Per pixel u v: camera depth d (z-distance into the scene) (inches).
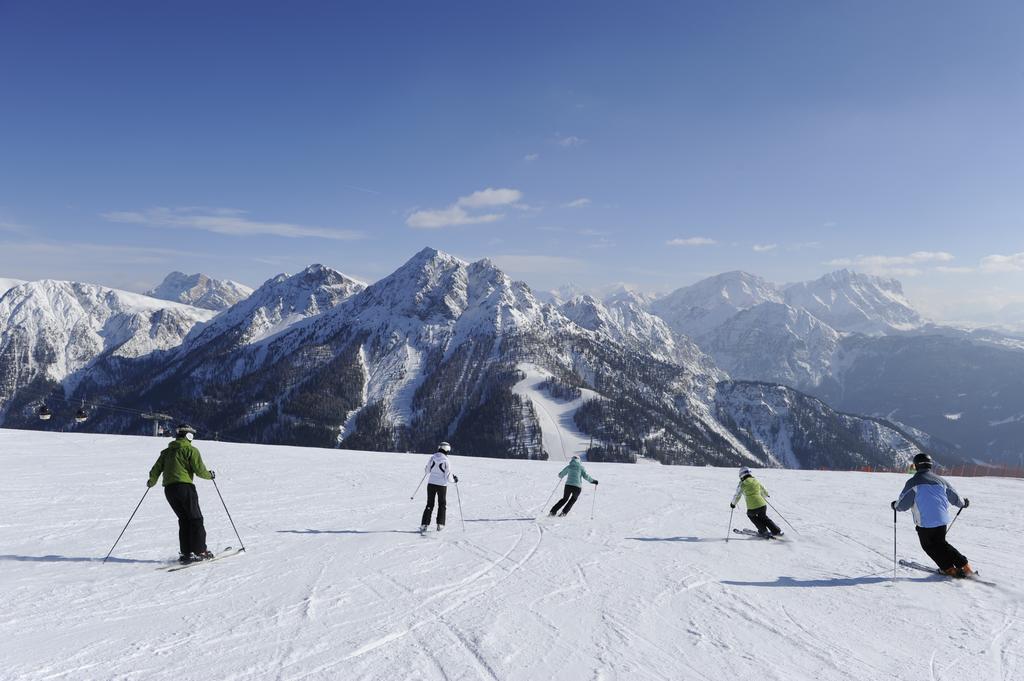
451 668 217.8
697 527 521.3
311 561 369.7
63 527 449.1
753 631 268.1
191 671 208.4
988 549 450.0
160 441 1208.8
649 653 239.1
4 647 224.8
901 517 588.1
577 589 324.2
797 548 441.4
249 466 908.0
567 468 569.9
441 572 350.9
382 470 895.1
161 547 396.2
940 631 272.2
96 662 213.8
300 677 205.6
